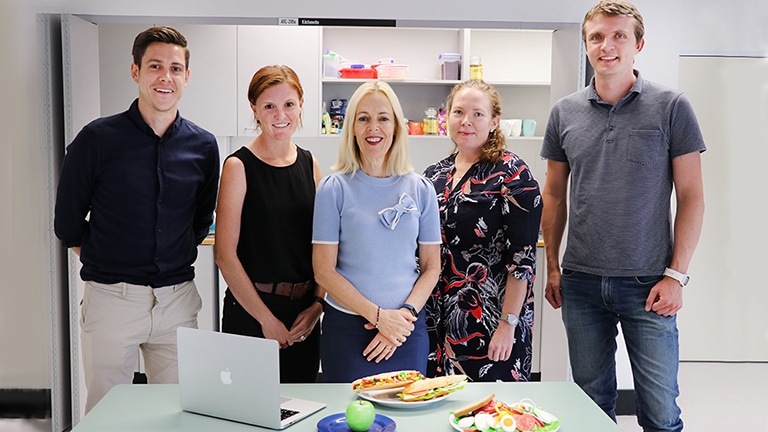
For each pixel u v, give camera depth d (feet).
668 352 9.27
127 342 9.22
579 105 9.71
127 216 9.05
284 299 9.39
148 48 8.95
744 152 16.87
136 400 6.98
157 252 9.17
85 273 9.33
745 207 16.99
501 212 9.34
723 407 14.46
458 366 9.50
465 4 12.30
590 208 9.47
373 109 8.32
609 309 9.53
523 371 9.57
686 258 9.11
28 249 12.29
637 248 9.23
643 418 9.62
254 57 16.20
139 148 9.05
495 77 17.72
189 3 12.12
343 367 8.30
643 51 12.93
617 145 9.27
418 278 8.60
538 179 17.70
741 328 17.33
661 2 12.84
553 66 13.23
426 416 6.48
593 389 9.91
